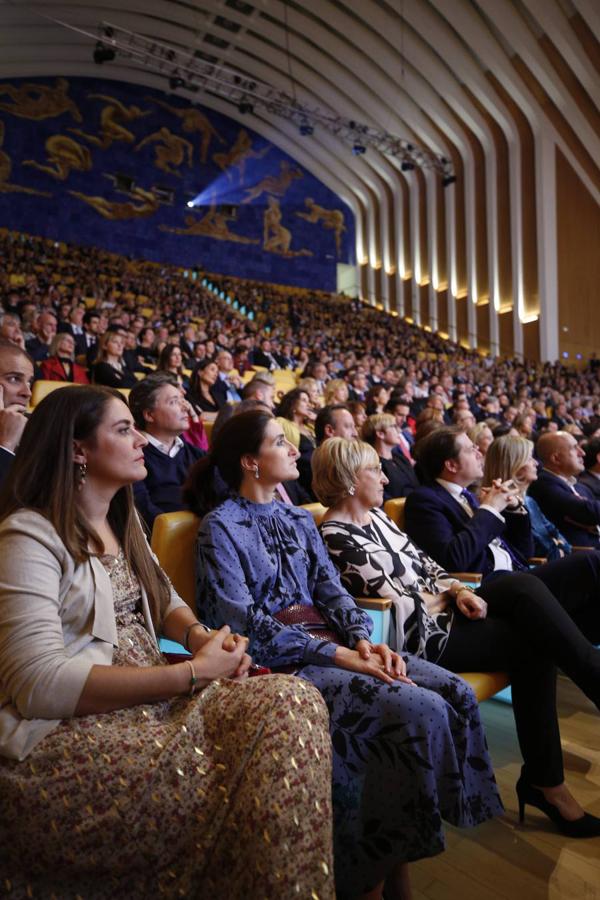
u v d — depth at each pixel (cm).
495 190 1883
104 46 1723
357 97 1916
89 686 96
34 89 1953
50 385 360
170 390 264
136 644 114
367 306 2270
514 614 164
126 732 96
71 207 1992
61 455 110
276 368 954
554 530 281
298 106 1902
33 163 1947
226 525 152
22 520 104
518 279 1831
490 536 213
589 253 1817
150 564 127
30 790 90
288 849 86
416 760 124
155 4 1683
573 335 1789
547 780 154
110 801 90
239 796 90
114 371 500
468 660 163
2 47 1789
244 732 94
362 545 182
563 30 1439
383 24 1641
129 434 117
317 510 213
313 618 156
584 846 148
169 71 1862
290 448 167
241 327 1323
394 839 122
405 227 2256
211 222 2197
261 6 1673
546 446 292
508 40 1516
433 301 2127
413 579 183
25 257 1622
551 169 1758
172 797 91
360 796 126
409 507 228
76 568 107
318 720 96
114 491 118
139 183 2089
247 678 104
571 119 1641
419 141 2039
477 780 138
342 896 124
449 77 1758
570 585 199
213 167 2206
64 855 89
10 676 94
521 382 1478
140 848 90
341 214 2434
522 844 150
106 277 1661
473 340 1966
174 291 1722
